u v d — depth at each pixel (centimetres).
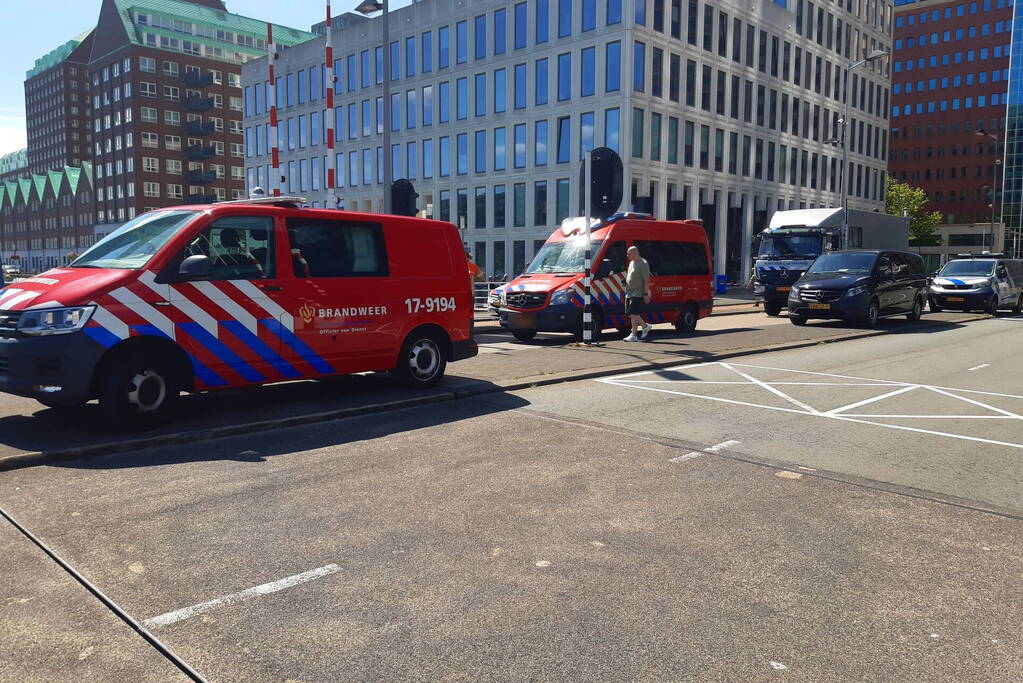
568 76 4203
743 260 4894
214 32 9788
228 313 695
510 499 490
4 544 411
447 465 569
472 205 4769
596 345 1341
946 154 11750
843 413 781
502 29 4500
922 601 349
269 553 399
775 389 922
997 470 570
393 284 830
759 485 525
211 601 345
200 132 9550
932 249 11244
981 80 11406
